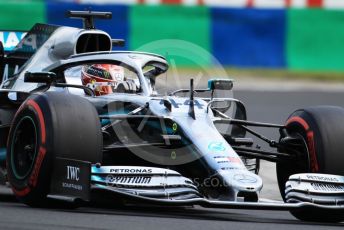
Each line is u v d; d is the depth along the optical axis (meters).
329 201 24.59
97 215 23.38
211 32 59.28
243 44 59.44
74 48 29.83
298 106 51.06
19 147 25.31
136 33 58.34
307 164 26.44
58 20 56.16
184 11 59.00
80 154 24.02
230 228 21.94
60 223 21.48
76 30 30.48
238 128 29.38
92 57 28.59
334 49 60.34
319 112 26.67
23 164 25.05
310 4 60.06
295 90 57.62
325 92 56.78
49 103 24.28
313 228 23.33
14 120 25.58
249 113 48.94
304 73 59.81
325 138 25.91
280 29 59.78
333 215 25.50
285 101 52.88
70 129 24.02
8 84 31.11
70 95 24.89
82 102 24.73
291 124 27.50
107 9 57.84
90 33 30.17
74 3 56.34
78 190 23.52
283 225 23.66
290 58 59.94
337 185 25.22
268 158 27.30
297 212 26.02
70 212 23.91
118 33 58.06
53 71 29.11
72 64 28.86
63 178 23.95
